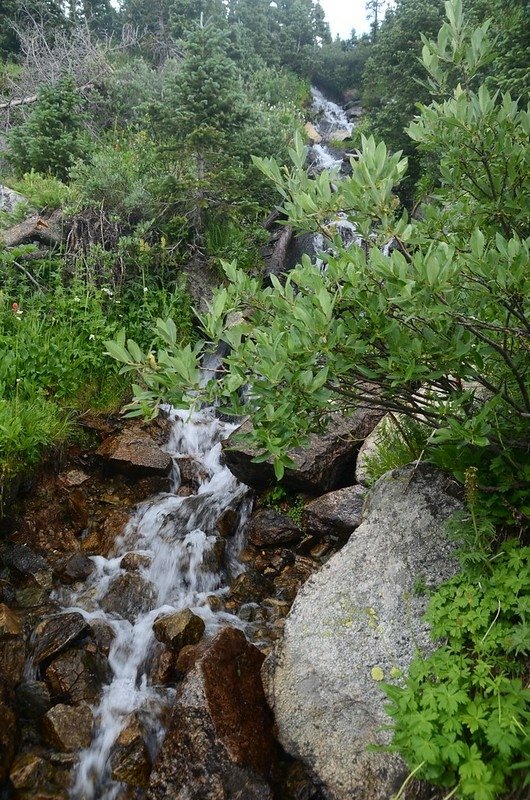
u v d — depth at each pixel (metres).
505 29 5.95
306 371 2.56
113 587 4.75
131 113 12.77
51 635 4.00
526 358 3.03
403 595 3.29
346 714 3.03
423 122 3.27
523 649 2.51
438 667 2.65
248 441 2.80
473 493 2.91
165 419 7.05
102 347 6.95
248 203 8.72
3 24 16.52
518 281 2.27
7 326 6.64
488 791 2.12
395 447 4.63
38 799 3.09
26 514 5.31
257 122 9.66
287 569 5.07
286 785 3.03
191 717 3.11
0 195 8.88
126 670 4.04
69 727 3.45
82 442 6.25
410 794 2.62
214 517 5.64
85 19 18.45
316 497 5.46
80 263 7.86
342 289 2.67
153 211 8.62
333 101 24.27
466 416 3.09
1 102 12.73
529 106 3.03
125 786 3.23
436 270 2.26
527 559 2.80
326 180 2.96
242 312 3.38
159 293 8.09
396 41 11.30
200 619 4.28
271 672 3.39
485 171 3.13
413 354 2.63
